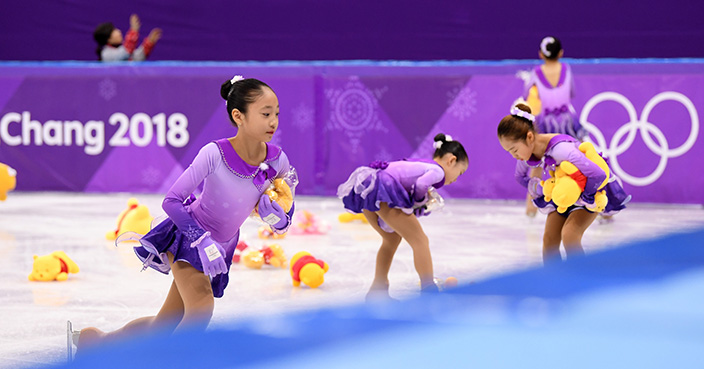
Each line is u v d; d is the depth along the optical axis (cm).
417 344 610
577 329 638
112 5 4053
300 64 2891
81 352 687
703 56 3606
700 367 554
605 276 818
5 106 3067
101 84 3006
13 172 2608
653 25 3631
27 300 1462
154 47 4053
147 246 1045
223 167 1042
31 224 2353
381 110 2853
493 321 667
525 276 827
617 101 2681
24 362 1078
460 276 1564
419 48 3856
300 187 2933
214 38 4019
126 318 1338
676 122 2645
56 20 4100
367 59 3909
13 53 4134
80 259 1841
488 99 2775
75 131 3038
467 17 3788
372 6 3869
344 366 579
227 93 1066
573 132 2417
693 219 2356
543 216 2478
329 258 1834
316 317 698
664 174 2670
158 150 2991
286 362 586
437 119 2822
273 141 2930
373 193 1413
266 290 1520
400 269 1698
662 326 641
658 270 847
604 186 1445
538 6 3712
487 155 2797
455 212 2547
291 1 3934
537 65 2727
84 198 2930
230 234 1091
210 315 1009
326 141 2900
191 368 587
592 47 3697
